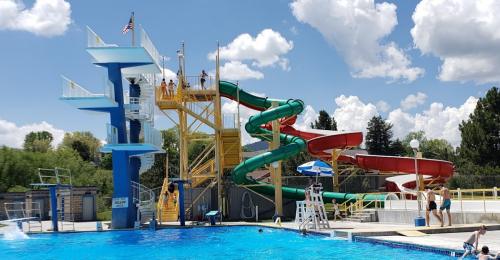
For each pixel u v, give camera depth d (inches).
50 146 3321.9
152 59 955.3
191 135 1248.2
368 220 965.8
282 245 626.2
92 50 898.1
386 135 3002.0
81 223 1126.4
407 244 529.7
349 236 639.8
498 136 2162.9
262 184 1227.9
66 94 893.2
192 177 1266.0
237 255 550.0
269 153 1143.0
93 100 894.4
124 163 946.1
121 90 953.5
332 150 1363.2
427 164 1173.7
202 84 1267.2
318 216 788.0
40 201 1343.5
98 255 586.2
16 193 1405.0
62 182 1866.4
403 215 891.4
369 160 1234.6
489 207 749.3
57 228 892.6
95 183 2129.7
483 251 408.2
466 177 1882.4
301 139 1223.5
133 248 644.7
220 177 1189.1
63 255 592.7
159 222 1051.9
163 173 2281.0
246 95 1327.5
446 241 531.8
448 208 657.6
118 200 941.8
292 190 1243.8
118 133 940.0
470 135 2230.6
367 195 1135.0
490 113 2201.0
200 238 754.2
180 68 1240.2
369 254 505.7
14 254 609.3
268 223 957.8
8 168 1771.7
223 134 1234.0
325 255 514.9
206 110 1235.9
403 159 1195.9
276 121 1185.4
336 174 1347.2
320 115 2765.7
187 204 1198.9
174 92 1257.4
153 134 951.6
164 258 545.0
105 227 973.2
